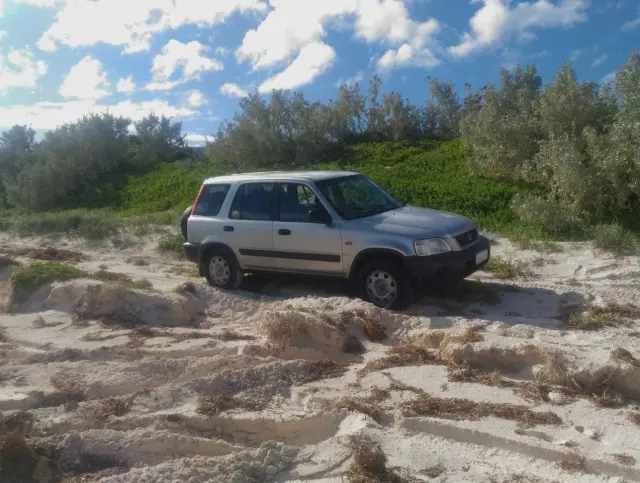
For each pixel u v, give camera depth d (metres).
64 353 6.99
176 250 14.04
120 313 8.33
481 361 6.57
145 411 5.77
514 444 5.04
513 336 7.46
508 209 14.39
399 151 21.08
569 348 6.59
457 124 22.66
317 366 6.71
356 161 20.92
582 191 13.16
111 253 14.59
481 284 9.59
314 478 4.75
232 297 9.37
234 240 9.98
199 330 8.00
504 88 18.45
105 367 6.61
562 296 9.17
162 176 24.72
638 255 10.97
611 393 5.85
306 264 9.38
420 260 8.45
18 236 17.73
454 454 5.00
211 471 4.75
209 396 5.95
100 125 26.33
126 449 5.07
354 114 23.72
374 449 4.92
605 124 14.80
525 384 6.14
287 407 5.90
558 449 4.91
